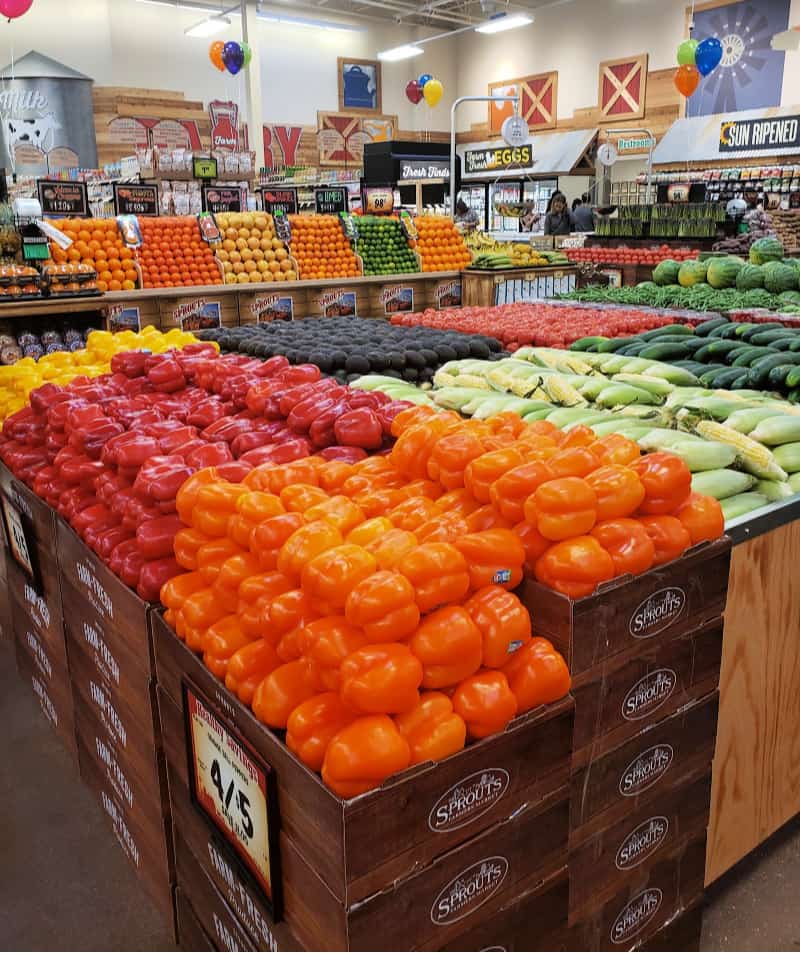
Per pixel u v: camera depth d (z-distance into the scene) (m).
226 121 15.18
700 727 1.84
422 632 1.34
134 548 2.03
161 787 2.00
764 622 2.15
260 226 7.78
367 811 1.22
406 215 8.61
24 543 2.86
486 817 1.39
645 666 1.66
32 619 3.02
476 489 1.67
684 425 2.45
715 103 14.52
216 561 1.72
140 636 1.94
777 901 2.26
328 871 1.27
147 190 7.74
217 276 7.32
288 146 17.53
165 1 15.23
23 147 13.91
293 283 7.49
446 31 19.16
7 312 5.28
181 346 3.70
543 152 14.36
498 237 13.34
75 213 7.01
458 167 13.53
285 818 1.37
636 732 1.69
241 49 12.30
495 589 1.46
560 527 1.53
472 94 19.36
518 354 3.58
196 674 1.67
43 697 3.08
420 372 3.74
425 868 1.32
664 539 1.65
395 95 18.98
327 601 1.39
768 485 2.26
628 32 15.73
